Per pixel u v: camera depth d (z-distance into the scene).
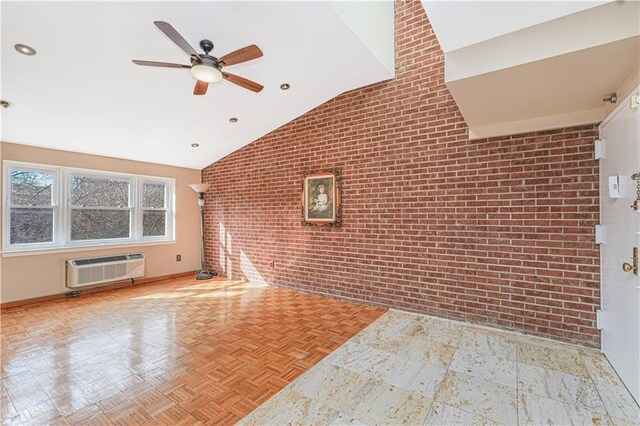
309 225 4.22
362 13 2.77
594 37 1.52
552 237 2.63
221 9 2.25
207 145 4.77
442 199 3.16
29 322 3.15
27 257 3.80
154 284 4.80
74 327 3.02
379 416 1.71
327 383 2.04
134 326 3.05
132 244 4.79
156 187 5.21
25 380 2.07
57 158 4.05
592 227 2.47
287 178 4.46
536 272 2.71
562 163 2.58
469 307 3.03
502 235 2.85
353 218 3.80
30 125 3.42
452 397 1.87
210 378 2.11
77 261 4.14
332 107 3.97
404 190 3.40
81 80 2.84
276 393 1.93
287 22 2.45
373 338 2.74
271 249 4.67
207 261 5.60
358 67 3.24
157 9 2.19
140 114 3.59
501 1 1.52
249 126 4.38
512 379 2.06
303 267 4.30
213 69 2.39
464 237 3.04
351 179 3.81
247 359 2.38
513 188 2.79
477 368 2.20
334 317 3.29
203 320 3.21
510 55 1.74
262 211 4.78
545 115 2.56
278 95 3.72
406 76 3.39
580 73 1.80
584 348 2.48
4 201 3.66
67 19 2.17
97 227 4.48
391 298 3.52
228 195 5.27
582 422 1.64
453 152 3.10
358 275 3.77
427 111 3.25
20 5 2.02
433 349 2.51
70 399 1.86
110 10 2.14
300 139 4.30
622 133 1.99
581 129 2.51
